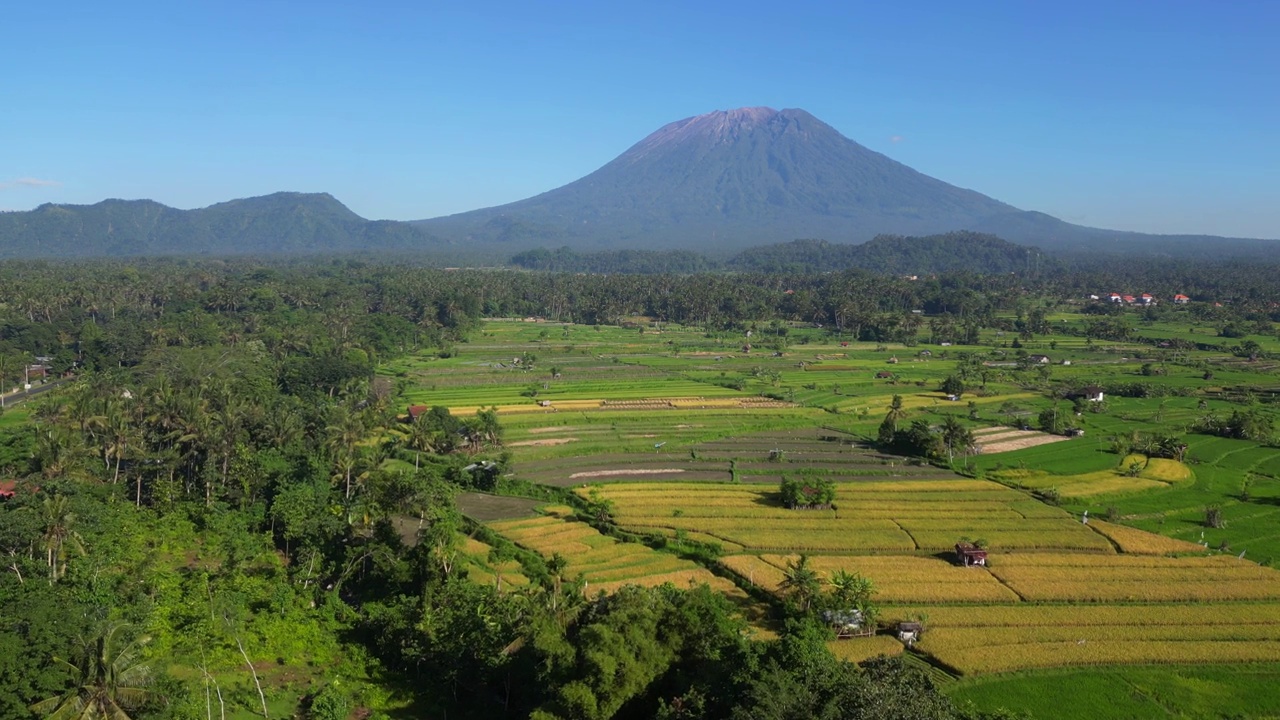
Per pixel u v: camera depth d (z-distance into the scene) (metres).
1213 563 89.88
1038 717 61.72
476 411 168.38
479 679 67.50
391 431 140.88
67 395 143.50
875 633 74.56
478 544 96.62
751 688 52.81
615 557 91.88
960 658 69.00
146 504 108.25
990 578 85.12
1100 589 82.50
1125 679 67.00
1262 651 70.75
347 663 70.50
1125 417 169.50
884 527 101.06
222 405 124.69
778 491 116.19
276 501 97.44
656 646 59.53
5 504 87.81
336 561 88.69
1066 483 120.06
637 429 156.62
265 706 62.47
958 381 191.50
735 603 80.19
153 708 54.59
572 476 124.75
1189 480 121.56
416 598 77.31
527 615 66.00
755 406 178.12
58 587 71.25
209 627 73.38
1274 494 116.56
